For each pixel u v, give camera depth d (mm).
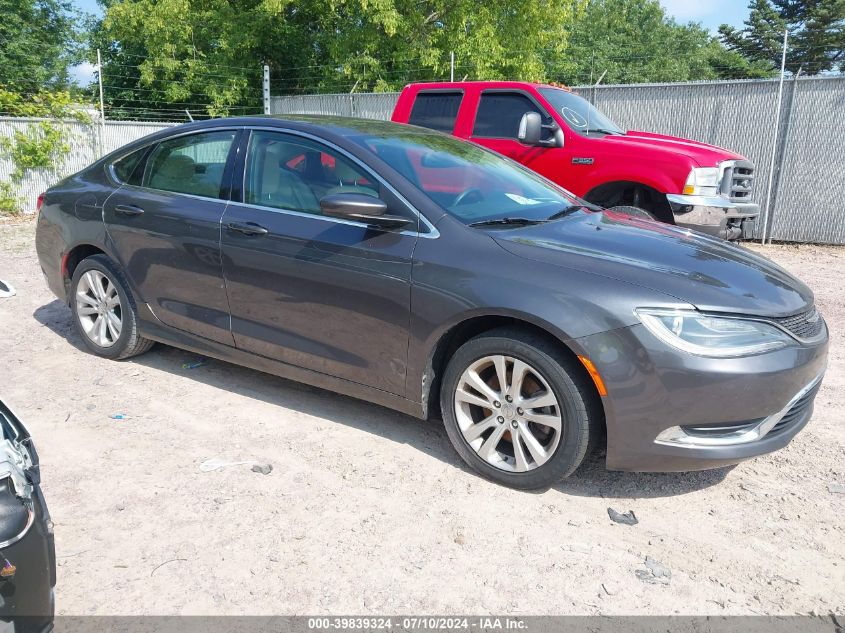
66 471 3338
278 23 23734
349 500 3135
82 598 2482
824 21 48469
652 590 2596
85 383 4406
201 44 24281
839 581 2674
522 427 3156
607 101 11367
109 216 4527
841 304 6766
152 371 4633
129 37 24359
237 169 4078
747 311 2910
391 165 3625
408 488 3246
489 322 3307
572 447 3029
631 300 2900
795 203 10367
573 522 3010
